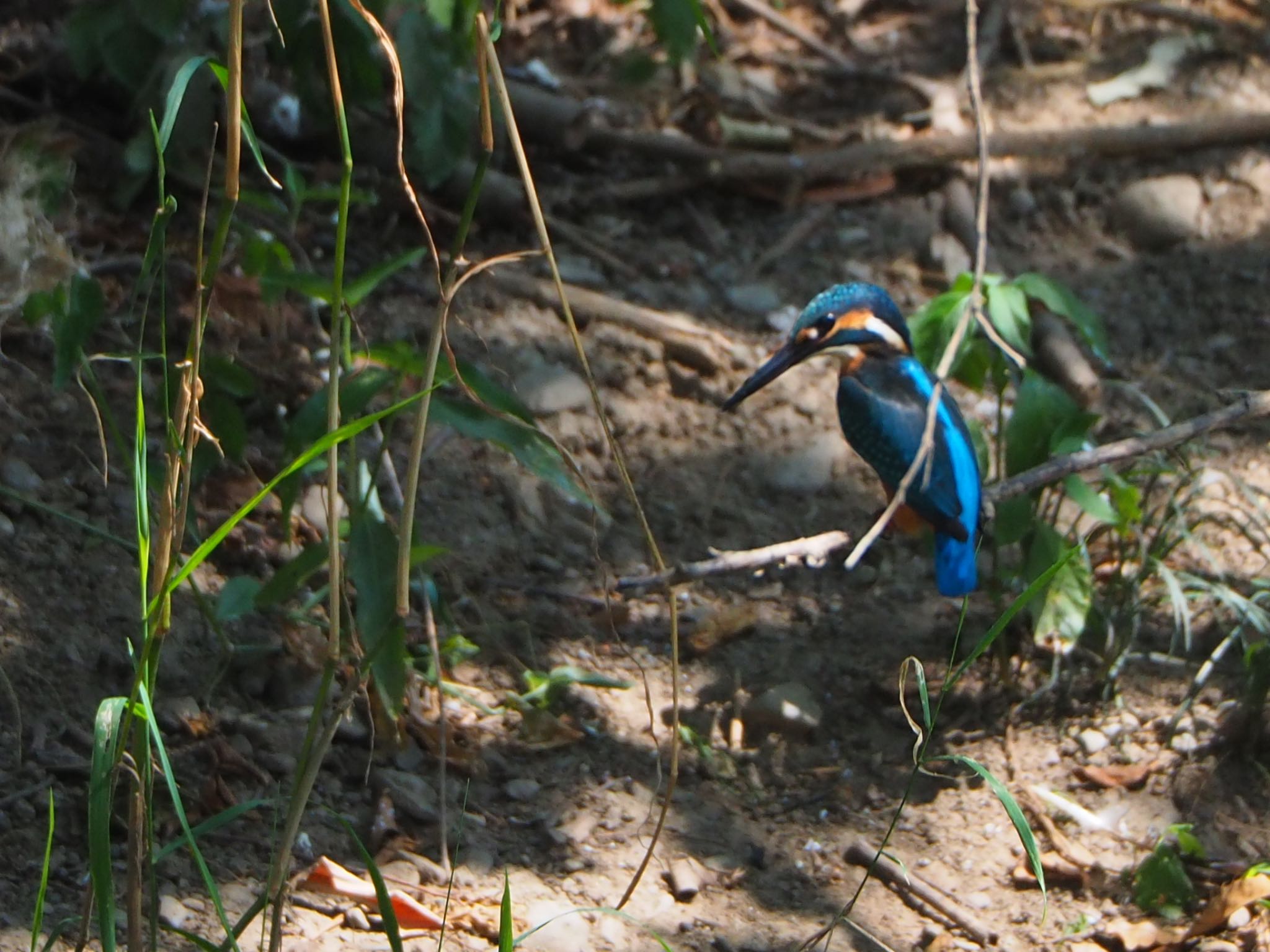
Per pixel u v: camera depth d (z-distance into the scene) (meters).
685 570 6.17
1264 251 11.45
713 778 7.61
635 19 12.93
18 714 6.58
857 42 13.34
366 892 6.42
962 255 11.35
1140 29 13.51
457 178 10.70
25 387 8.49
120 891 6.16
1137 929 6.77
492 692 7.88
